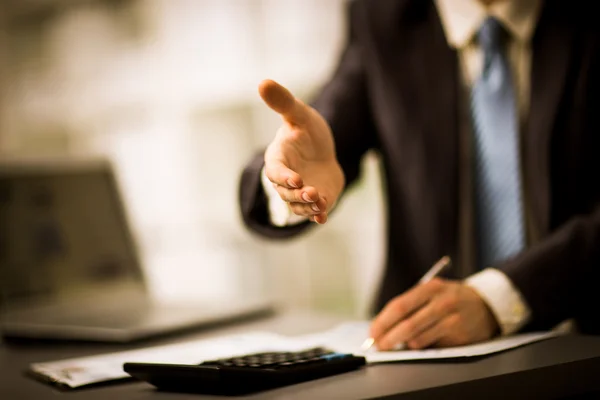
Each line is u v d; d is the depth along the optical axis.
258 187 1.12
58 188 1.72
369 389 0.74
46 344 1.29
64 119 3.51
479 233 1.33
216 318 1.37
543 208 1.25
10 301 1.60
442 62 1.33
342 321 1.34
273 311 1.50
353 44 1.51
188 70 3.13
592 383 0.85
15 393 0.86
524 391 0.80
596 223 1.09
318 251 2.88
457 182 1.31
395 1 1.40
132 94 3.30
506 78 1.30
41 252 1.66
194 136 3.15
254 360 0.84
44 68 3.53
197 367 0.78
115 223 1.78
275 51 2.90
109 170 1.80
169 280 3.25
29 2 3.52
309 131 0.98
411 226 1.39
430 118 1.33
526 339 0.97
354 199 2.77
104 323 1.33
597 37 1.24
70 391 0.84
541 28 1.26
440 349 0.96
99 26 3.37
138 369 0.82
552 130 1.24
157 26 3.20
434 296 1.01
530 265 1.07
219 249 3.14
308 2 2.80
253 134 3.00
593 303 1.08
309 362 0.83
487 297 1.03
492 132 1.31
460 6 1.31
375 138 1.48
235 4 2.98
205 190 3.15
